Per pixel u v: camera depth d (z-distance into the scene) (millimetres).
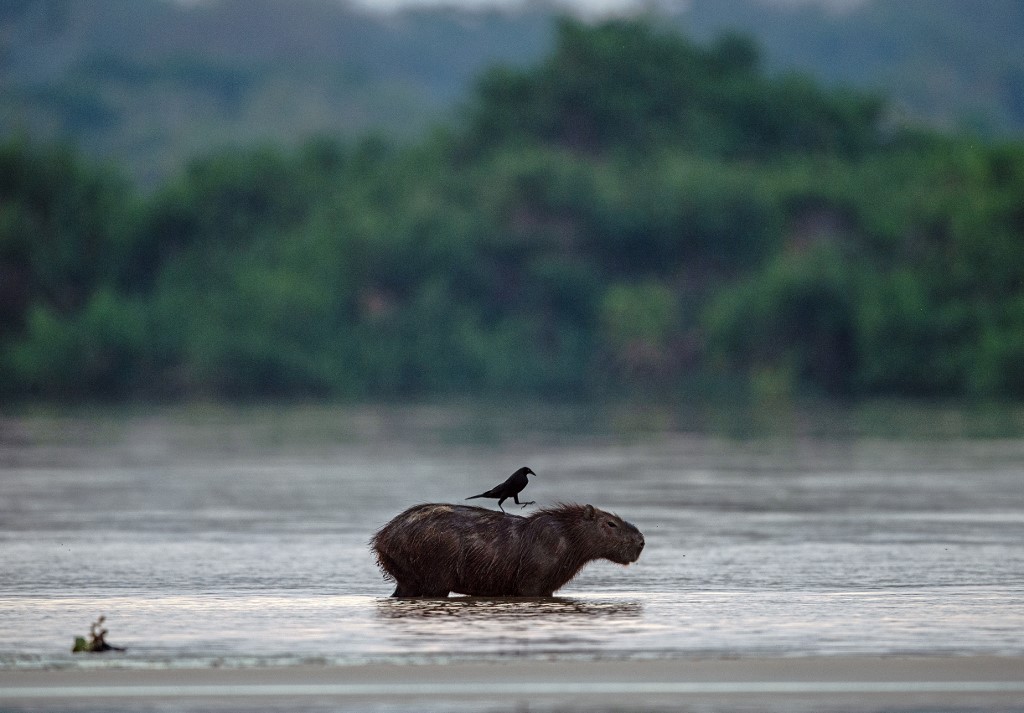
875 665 39250
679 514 87188
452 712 34438
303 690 36500
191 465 129625
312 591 55562
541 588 52312
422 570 52344
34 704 35188
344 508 91562
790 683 37312
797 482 109438
